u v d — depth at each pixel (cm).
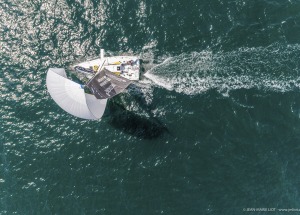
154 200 4125
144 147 4256
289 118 4419
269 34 4644
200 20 4634
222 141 4316
